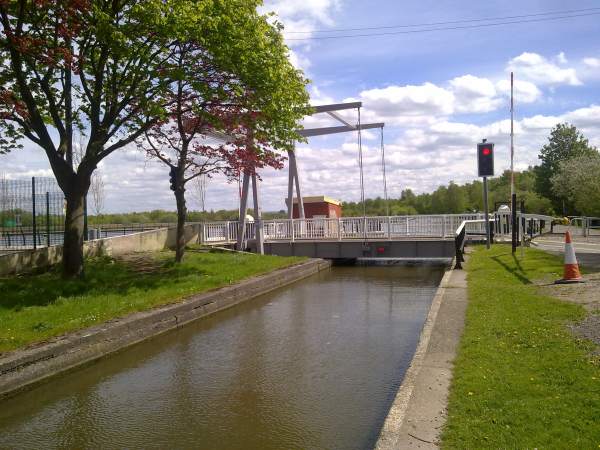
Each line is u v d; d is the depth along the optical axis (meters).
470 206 82.56
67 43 12.12
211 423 6.07
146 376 8.01
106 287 12.92
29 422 6.35
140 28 12.48
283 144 16.22
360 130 27.69
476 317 8.59
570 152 62.34
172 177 18.20
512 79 16.91
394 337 9.95
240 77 14.28
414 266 24.38
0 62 13.45
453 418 4.70
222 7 13.07
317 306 13.72
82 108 14.51
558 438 4.09
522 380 5.41
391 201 87.56
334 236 26.56
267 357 8.80
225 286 14.46
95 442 5.70
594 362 5.73
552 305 8.72
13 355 7.64
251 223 27.36
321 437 5.57
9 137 14.28
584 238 24.34
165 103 13.57
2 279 13.32
